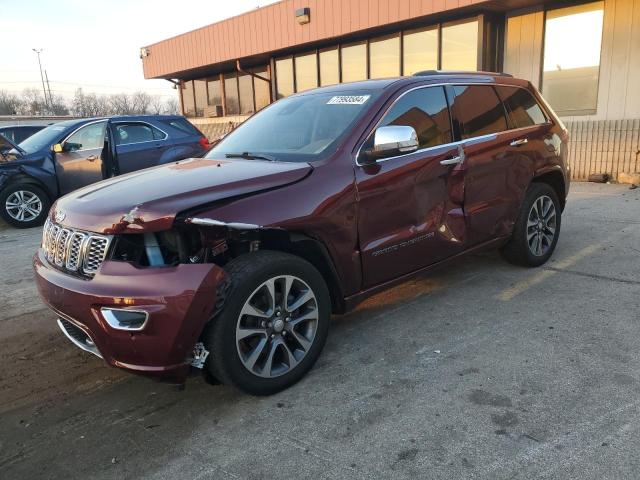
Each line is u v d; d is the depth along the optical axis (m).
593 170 10.60
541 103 5.10
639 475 2.21
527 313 3.96
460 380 3.04
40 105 72.19
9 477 2.42
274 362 3.03
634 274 4.70
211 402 2.97
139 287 2.54
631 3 9.73
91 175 8.79
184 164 3.72
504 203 4.45
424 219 3.75
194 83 22.06
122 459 2.51
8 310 4.59
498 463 2.33
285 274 2.93
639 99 9.96
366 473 2.32
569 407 2.72
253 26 16.14
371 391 2.98
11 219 8.38
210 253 2.84
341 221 3.19
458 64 12.23
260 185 2.94
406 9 11.98
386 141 3.28
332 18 13.70
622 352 3.29
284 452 2.50
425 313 4.05
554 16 10.87
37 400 3.10
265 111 4.46
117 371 3.42
